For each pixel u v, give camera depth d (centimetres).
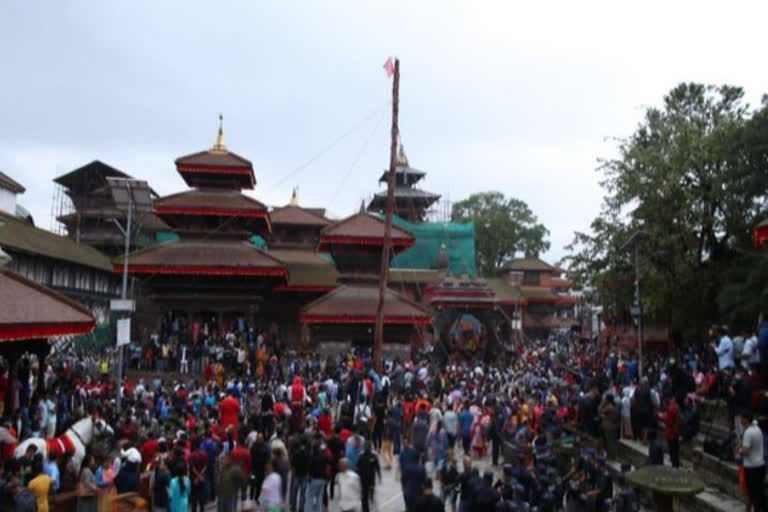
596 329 6231
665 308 3819
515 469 1650
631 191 3697
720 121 3891
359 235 5025
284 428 2069
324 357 4644
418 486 1605
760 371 1878
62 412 2327
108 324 5769
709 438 1978
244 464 1772
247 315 5094
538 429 2289
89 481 1526
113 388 3019
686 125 3766
